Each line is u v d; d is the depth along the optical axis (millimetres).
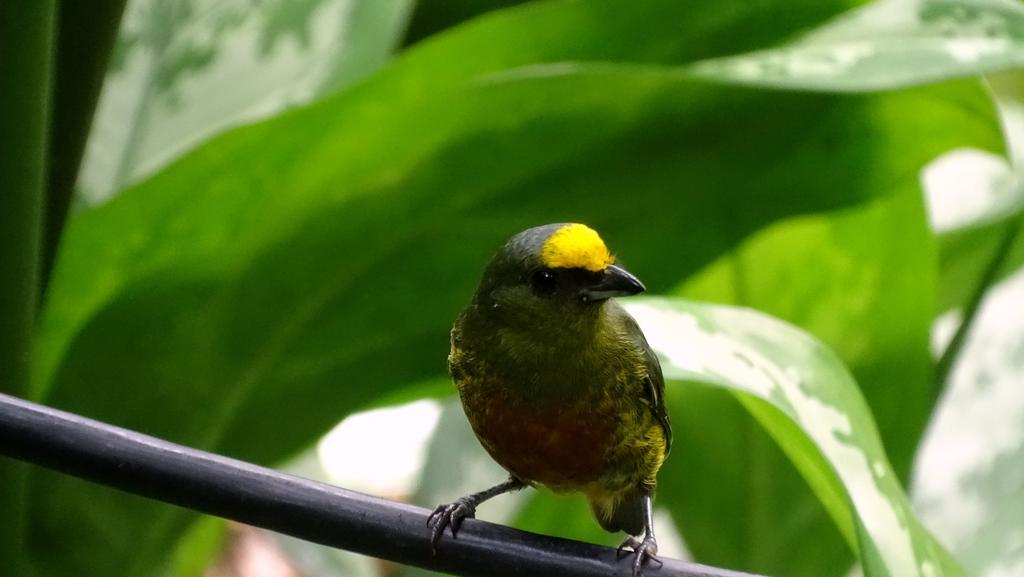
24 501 2020
